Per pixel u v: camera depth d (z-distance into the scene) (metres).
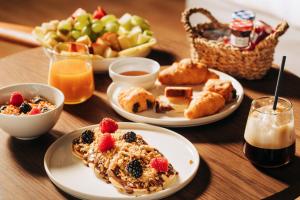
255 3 2.13
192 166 0.96
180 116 1.11
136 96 1.12
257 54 1.24
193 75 1.25
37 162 0.98
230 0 2.23
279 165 0.96
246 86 1.26
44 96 1.10
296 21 1.99
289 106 0.95
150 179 0.89
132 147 0.95
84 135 0.99
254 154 0.96
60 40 1.36
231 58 1.27
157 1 3.04
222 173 0.95
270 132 0.94
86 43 1.33
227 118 1.12
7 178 0.94
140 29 1.38
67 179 0.93
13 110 1.04
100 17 1.45
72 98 1.16
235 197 0.89
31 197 0.89
